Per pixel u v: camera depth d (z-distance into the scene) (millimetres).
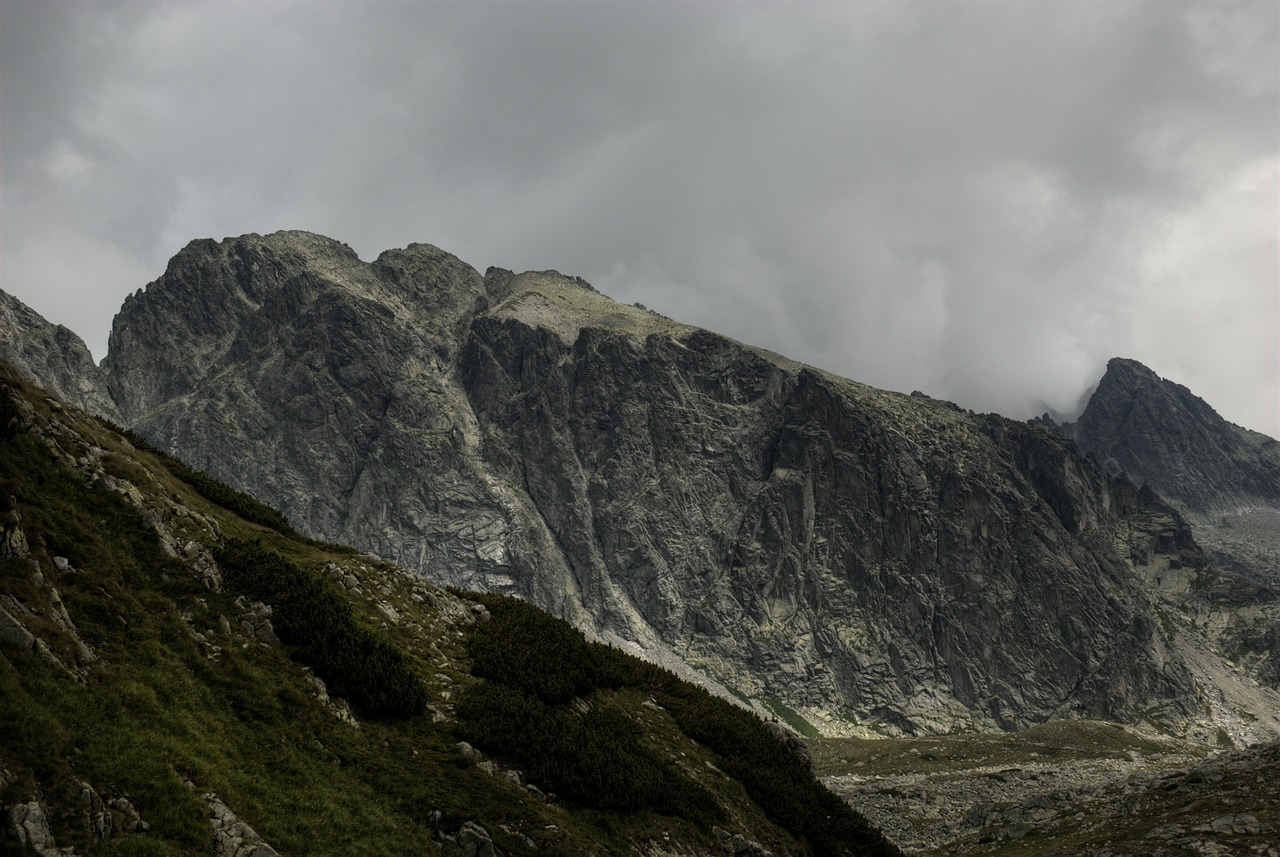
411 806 41000
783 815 62062
